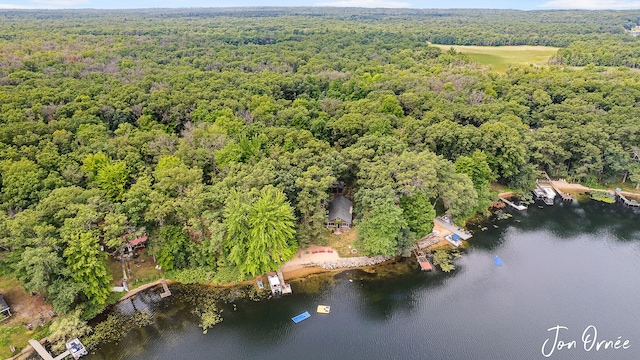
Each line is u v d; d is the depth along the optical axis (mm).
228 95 130750
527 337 66625
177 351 62969
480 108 124312
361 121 107625
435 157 90312
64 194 71625
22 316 64688
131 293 72875
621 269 83812
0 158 84062
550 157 116875
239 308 71125
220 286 75312
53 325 62781
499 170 111500
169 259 74812
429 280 78938
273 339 65500
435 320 69812
